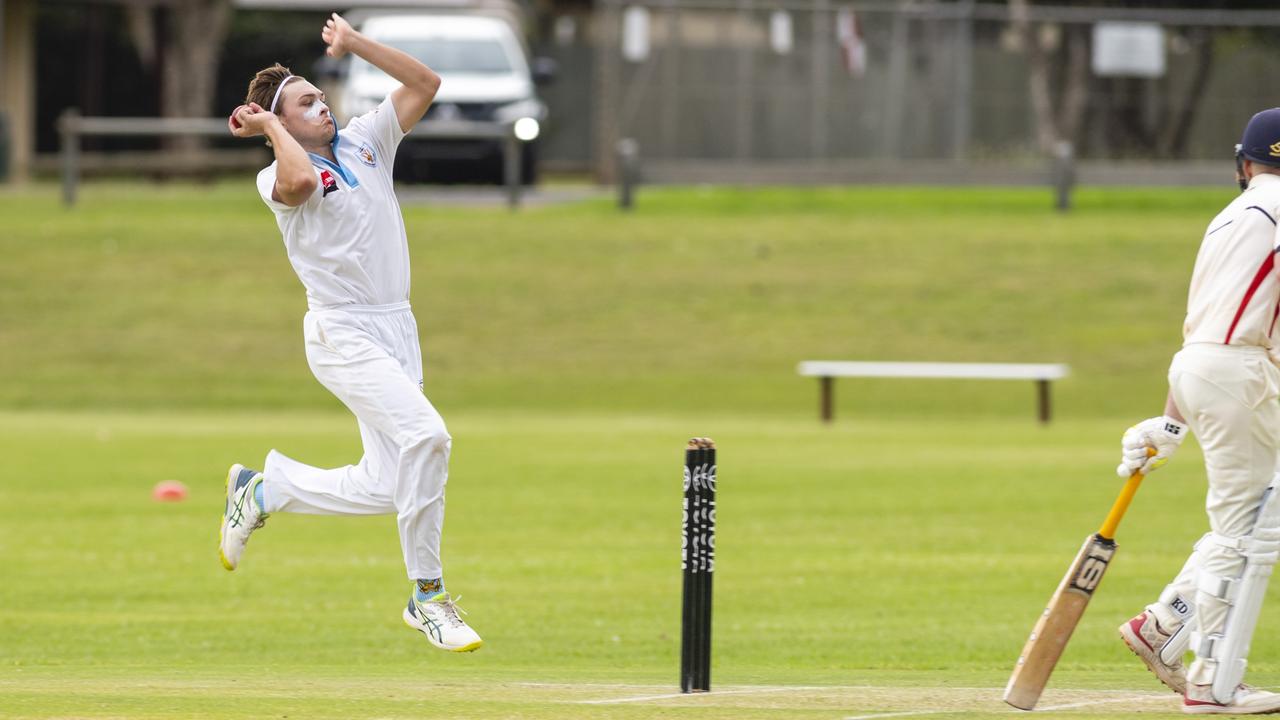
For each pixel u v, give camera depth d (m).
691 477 24.03
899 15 112.19
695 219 102.50
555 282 91.50
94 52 146.00
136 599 38.00
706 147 112.56
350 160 24.67
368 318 24.56
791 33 112.00
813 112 112.44
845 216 104.44
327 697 23.14
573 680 26.58
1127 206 108.50
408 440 24.08
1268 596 37.34
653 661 31.22
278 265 94.75
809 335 85.81
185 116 138.38
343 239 24.38
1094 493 52.66
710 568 24.09
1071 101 113.06
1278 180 22.83
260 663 30.77
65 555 43.22
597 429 70.75
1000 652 31.70
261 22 152.38
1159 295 90.44
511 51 105.75
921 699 23.45
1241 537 22.73
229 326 86.94
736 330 86.38
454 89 102.19
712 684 25.62
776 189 110.12
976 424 73.62
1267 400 22.53
